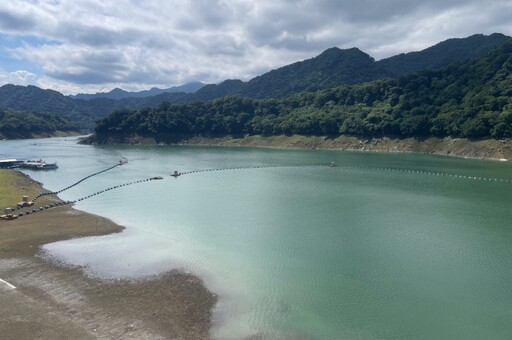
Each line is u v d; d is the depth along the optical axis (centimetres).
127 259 5572
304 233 6669
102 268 5275
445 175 12812
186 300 4416
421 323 3978
